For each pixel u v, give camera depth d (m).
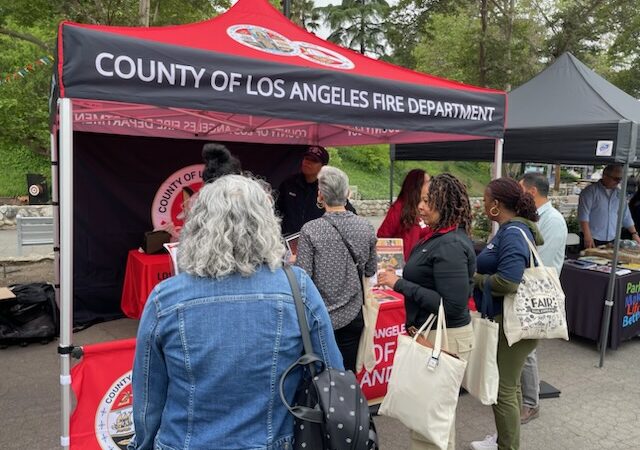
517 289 2.61
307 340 1.27
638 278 4.88
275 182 6.21
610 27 13.45
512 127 5.19
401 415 2.27
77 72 2.15
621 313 4.77
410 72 3.68
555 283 2.68
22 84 6.52
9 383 3.89
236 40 3.01
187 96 2.40
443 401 2.18
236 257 1.22
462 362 2.18
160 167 5.51
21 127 6.71
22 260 7.50
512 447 2.71
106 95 2.21
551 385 4.05
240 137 5.90
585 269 4.88
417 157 6.68
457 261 2.24
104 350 2.47
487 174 27.67
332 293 2.51
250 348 1.18
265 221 1.26
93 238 5.26
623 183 4.39
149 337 1.20
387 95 3.04
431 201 2.32
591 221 5.90
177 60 2.37
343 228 2.54
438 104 3.29
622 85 15.84
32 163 16.42
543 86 5.67
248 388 1.19
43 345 4.70
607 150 4.40
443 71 14.11
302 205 4.42
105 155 5.23
